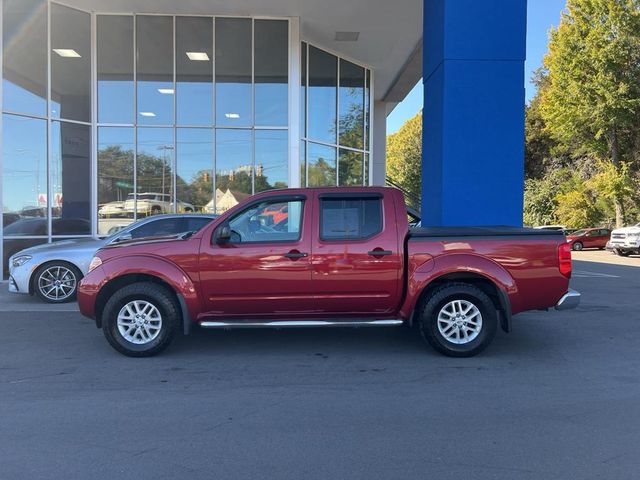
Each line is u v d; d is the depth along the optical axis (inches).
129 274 241.0
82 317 333.1
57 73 546.0
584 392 201.6
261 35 592.4
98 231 570.6
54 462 145.6
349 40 642.8
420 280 240.5
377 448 154.8
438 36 358.3
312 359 243.4
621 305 390.6
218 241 240.1
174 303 244.2
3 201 500.4
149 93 583.8
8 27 504.4
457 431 166.6
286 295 241.6
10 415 178.2
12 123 509.4
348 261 240.5
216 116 591.5
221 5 552.1
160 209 585.9
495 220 346.3
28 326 309.4
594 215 1513.3
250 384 209.8
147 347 243.0
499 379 216.5
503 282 240.1
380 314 249.1
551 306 244.2
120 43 577.9
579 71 1370.6
